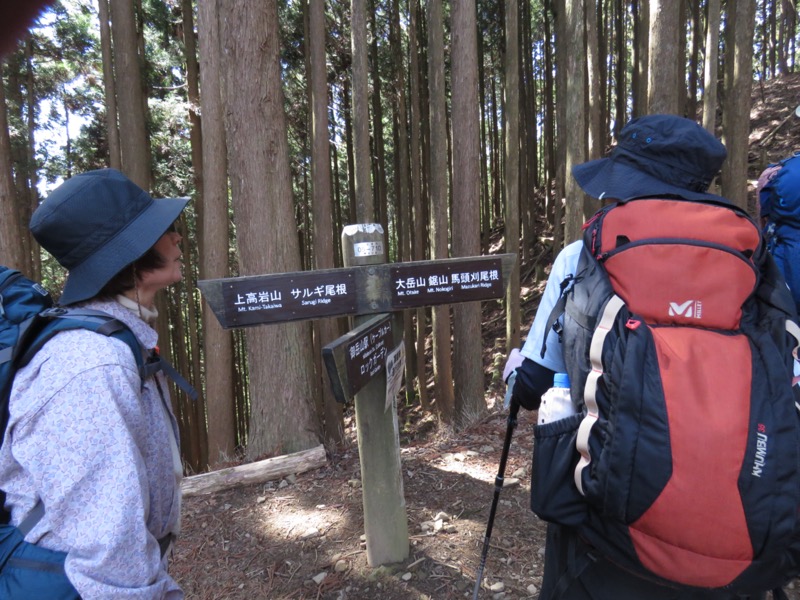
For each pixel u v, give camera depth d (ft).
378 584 7.89
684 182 4.16
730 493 3.09
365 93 21.40
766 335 3.48
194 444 38.42
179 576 8.81
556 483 3.87
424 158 39.78
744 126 16.72
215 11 18.33
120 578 3.10
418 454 12.76
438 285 7.04
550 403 4.05
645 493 3.23
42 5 1.41
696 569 3.23
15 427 3.17
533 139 38.47
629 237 3.73
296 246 15.02
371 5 35.12
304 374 14.48
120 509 3.09
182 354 40.65
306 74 30.71
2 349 3.33
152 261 3.97
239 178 14.35
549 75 40.57
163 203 4.06
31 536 3.21
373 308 6.78
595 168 4.60
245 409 47.26
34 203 34.42
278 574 8.53
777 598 3.99
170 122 31.24
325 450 13.55
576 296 3.86
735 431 3.12
